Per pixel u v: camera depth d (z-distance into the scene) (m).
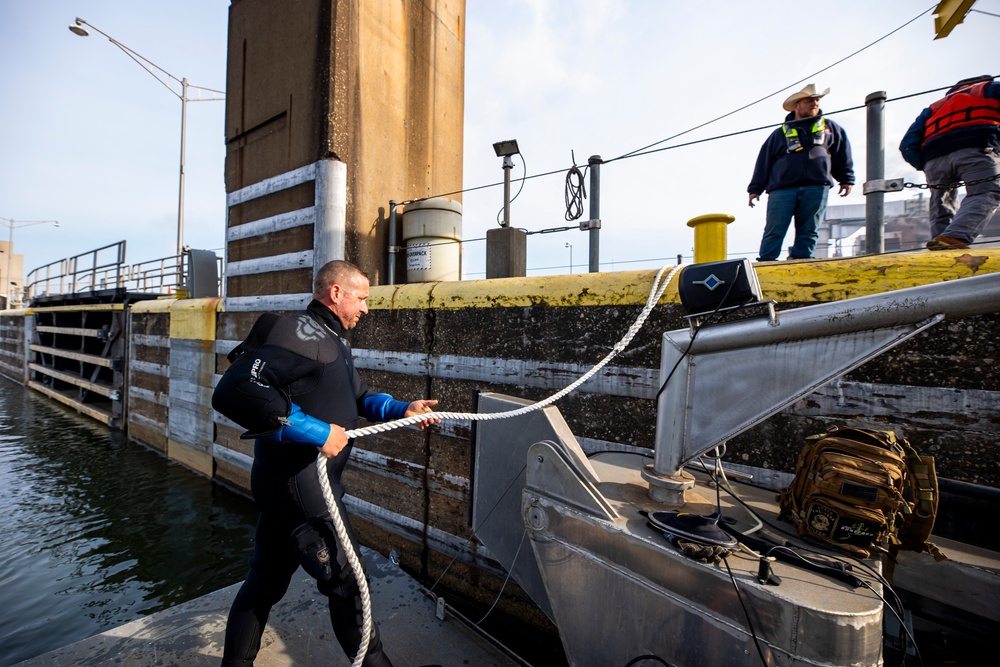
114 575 4.48
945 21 3.04
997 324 1.91
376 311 4.31
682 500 1.66
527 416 2.05
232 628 1.97
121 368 10.30
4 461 7.91
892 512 1.31
